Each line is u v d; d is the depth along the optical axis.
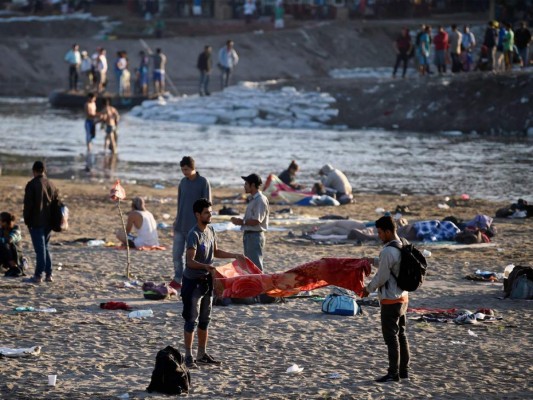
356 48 182.75
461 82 119.06
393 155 91.62
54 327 30.45
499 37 122.69
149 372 25.73
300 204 61.78
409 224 49.31
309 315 32.72
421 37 127.81
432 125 115.69
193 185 35.81
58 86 166.50
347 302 32.84
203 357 26.67
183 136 107.75
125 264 41.75
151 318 31.94
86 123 87.75
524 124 111.81
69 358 26.98
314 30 185.62
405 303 24.97
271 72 175.00
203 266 25.88
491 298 35.50
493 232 49.78
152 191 68.69
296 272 28.89
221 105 125.88
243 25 186.88
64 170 80.00
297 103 123.94
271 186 63.25
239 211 58.72
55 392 23.75
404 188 71.50
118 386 24.41
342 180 64.00
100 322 31.22
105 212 58.53
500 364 26.69
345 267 27.83
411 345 28.70
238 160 87.50
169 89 160.25
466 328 30.84
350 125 120.19
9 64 169.75
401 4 191.75
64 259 42.84
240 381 25.00
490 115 113.75
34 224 37.09
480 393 23.92
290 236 49.72
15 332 29.77
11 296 35.09
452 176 77.81
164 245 47.06
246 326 31.03
